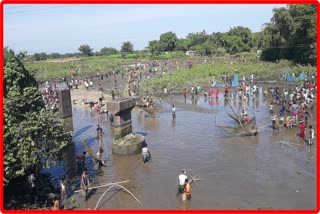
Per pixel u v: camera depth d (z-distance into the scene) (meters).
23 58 25.17
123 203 20.47
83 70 99.56
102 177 24.67
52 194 21.83
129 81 71.62
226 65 84.75
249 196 20.47
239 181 22.69
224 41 136.12
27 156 19.03
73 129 38.94
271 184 21.98
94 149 31.38
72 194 22.03
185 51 163.25
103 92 62.72
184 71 77.56
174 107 44.56
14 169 19.41
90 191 22.38
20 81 23.86
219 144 30.66
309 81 57.41
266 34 97.69
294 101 41.00
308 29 79.12
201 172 24.58
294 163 25.20
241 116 35.44
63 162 27.97
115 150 29.00
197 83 64.06
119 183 23.39
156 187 22.47
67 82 74.25
